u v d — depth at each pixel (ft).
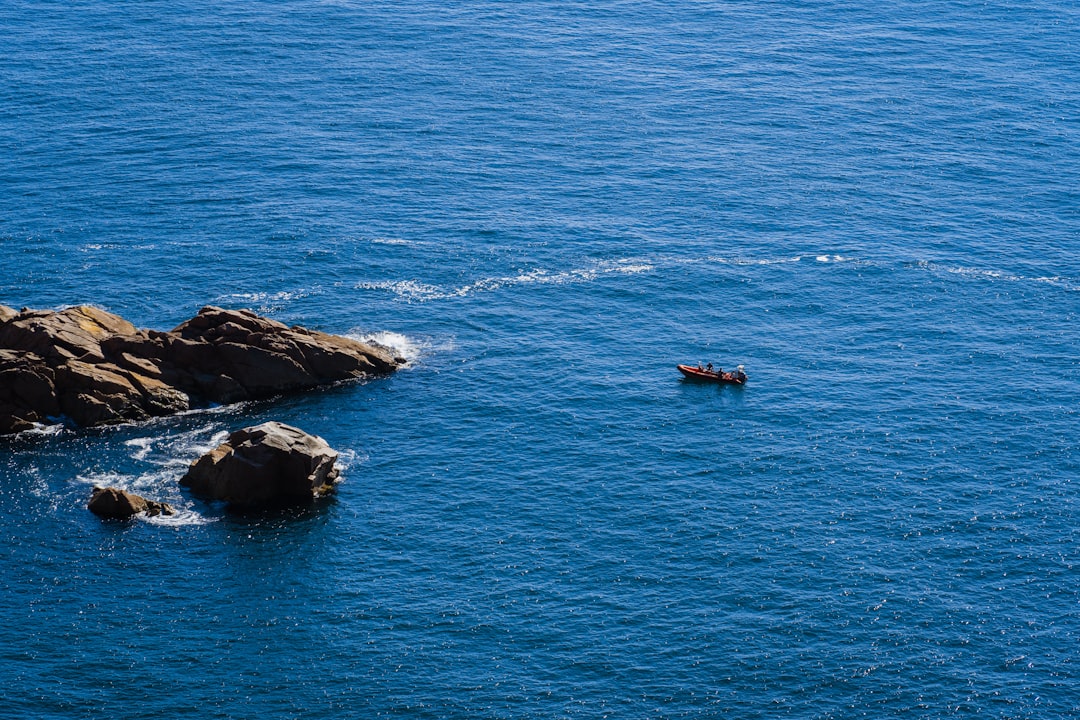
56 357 485.97
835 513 438.81
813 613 397.39
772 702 368.27
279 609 399.03
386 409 495.00
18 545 422.82
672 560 417.69
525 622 393.50
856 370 520.01
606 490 449.89
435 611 397.60
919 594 405.39
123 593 404.77
